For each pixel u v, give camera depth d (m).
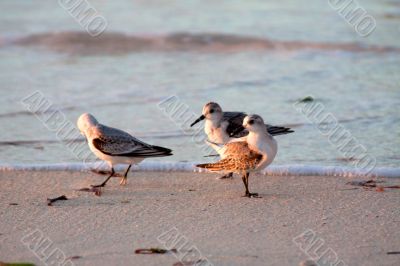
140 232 10.17
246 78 20.16
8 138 15.35
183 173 13.36
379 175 13.00
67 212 11.07
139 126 16.27
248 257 9.20
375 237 9.87
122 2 29.19
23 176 13.09
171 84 19.64
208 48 23.58
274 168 13.30
